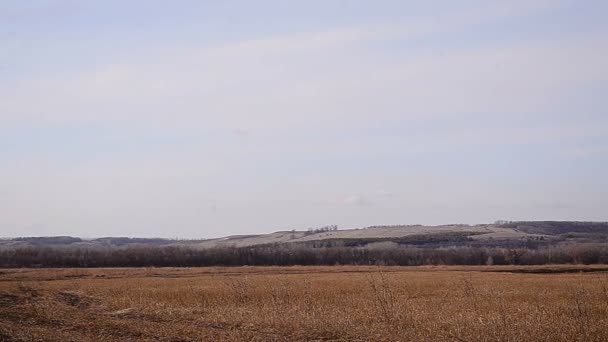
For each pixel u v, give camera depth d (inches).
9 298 1497.3
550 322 847.7
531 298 1336.1
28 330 906.1
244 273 3058.6
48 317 1083.9
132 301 1406.3
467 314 967.6
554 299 1296.8
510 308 1099.9
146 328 917.8
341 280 2082.9
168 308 1234.0
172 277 2659.9
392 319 935.7
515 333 781.3
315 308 1112.8
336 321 927.0
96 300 1492.4
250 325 948.6
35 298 1523.1
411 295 1473.9
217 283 2030.0
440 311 1051.9
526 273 2701.8
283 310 1091.9
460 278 2154.3
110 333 882.8
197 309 1205.1
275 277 2404.0
